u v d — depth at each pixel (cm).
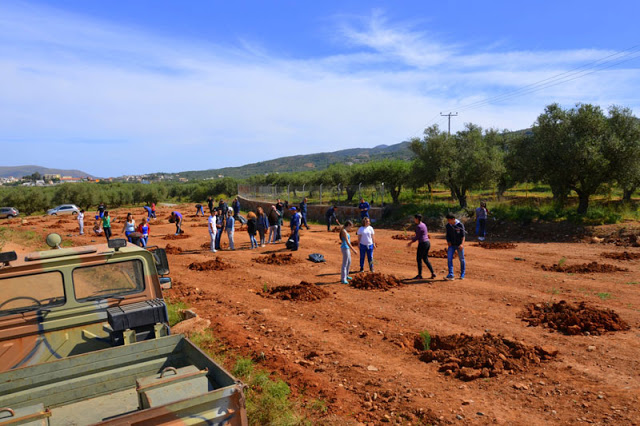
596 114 1892
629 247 1511
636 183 1905
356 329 766
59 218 4262
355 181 3719
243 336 737
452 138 2680
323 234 2252
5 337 409
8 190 6203
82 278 445
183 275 1316
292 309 906
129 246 505
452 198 2978
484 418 452
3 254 401
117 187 7825
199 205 3909
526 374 553
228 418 303
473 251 1583
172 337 411
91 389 378
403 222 2420
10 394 350
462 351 623
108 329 452
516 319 780
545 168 2000
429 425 446
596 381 520
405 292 1009
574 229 1780
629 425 416
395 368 595
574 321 726
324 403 500
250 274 1298
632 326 712
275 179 5784
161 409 280
